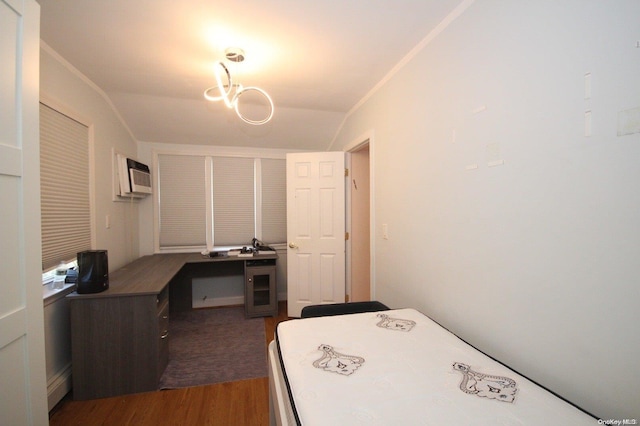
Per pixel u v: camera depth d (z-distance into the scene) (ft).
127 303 6.35
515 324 3.66
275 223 13.21
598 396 2.78
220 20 5.13
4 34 3.10
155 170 11.78
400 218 6.64
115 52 6.27
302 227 10.92
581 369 2.92
